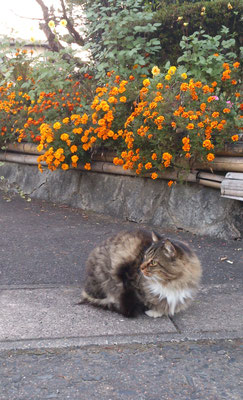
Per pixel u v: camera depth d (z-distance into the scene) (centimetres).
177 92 281
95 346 157
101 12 366
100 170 316
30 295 191
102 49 406
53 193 347
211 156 248
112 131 287
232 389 137
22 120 364
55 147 305
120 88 285
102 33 374
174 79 284
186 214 273
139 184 297
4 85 393
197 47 301
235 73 305
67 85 352
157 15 365
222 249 246
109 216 307
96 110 287
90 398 132
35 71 371
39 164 317
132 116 271
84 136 297
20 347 155
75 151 304
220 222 261
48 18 447
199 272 176
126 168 282
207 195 268
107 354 152
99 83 342
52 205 336
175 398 133
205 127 254
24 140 377
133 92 290
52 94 333
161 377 142
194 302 188
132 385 138
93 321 171
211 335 164
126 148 289
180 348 157
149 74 343
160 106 262
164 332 165
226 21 358
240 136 255
